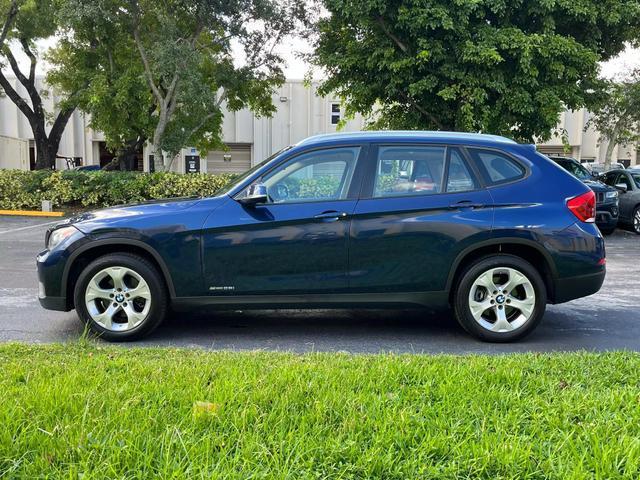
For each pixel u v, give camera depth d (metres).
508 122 14.41
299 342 5.14
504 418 2.98
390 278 5.00
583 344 5.12
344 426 2.86
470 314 5.07
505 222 4.95
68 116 23.98
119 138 22.44
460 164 5.11
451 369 3.78
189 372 3.66
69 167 33.38
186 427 2.83
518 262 5.04
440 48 13.66
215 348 4.91
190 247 4.93
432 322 5.89
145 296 5.02
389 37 14.59
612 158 35.03
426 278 5.00
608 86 16.38
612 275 8.63
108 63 19.98
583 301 6.86
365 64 14.91
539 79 14.23
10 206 17.38
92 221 5.07
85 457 2.52
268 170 5.10
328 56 15.94
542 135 14.75
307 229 4.94
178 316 6.03
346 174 5.08
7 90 22.72
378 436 2.75
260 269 4.96
